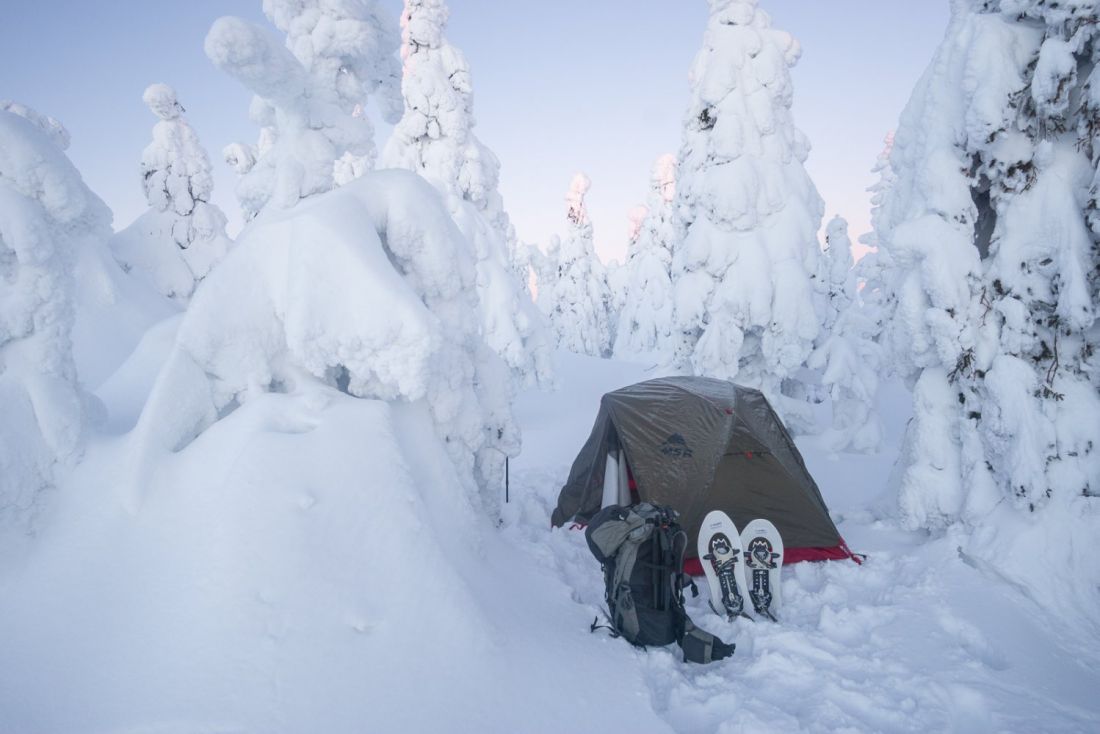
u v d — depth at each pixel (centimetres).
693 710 345
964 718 342
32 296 339
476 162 1631
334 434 370
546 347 1742
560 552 595
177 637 276
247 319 409
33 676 267
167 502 330
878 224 691
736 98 1164
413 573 333
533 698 310
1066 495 487
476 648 322
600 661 373
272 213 483
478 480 583
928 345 593
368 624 304
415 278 501
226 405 424
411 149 1588
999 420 525
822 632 448
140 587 298
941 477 589
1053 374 512
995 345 548
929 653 400
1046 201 520
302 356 396
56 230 352
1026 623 434
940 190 574
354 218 442
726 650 408
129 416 445
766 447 625
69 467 342
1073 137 517
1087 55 509
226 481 324
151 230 1653
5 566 305
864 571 556
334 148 545
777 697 360
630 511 431
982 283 556
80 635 281
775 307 1144
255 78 461
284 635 281
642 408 668
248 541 301
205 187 1688
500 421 589
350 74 551
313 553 311
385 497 356
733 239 1166
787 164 1197
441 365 481
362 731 261
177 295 1648
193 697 255
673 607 416
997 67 528
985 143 538
